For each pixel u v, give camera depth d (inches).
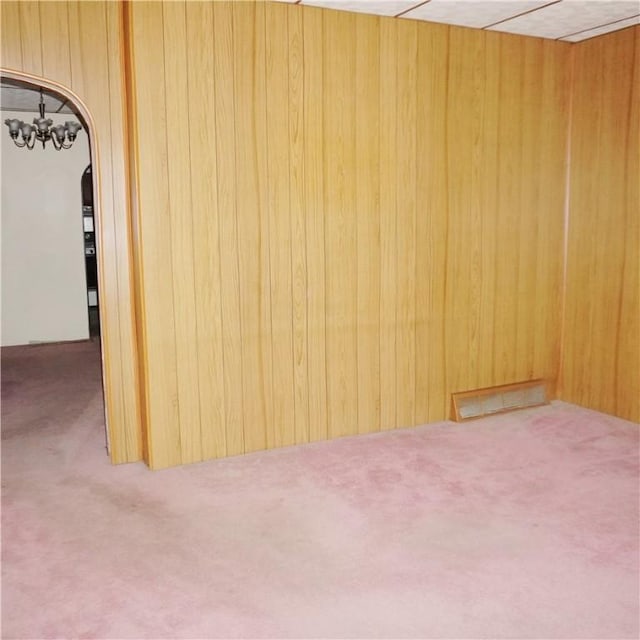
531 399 201.5
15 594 103.9
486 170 186.1
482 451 165.2
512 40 184.5
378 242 173.3
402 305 178.9
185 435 157.5
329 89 162.4
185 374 155.7
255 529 124.7
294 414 169.0
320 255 166.6
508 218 191.8
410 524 126.0
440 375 187.5
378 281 174.7
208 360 157.6
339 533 122.9
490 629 94.0
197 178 151.3
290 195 161.3
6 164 299.6
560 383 208.1
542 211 197.3
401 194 174.6
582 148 194.9
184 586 105.9
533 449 166.4
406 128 172.9
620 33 180.9
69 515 131.2
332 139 164.4
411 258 178.4
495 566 110.8
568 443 170.4
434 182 178.7
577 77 194.1
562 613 97.6
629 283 185.3
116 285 153.3
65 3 141.1
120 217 151.6
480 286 189.9
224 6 149.5
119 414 157.9
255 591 104.3
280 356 165.3
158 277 150.4
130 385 157.8
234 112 153.0
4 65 137.9
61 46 141.8
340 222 167.8
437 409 188.4
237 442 163.3
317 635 93.1
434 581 106.6
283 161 159.5
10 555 115.7
